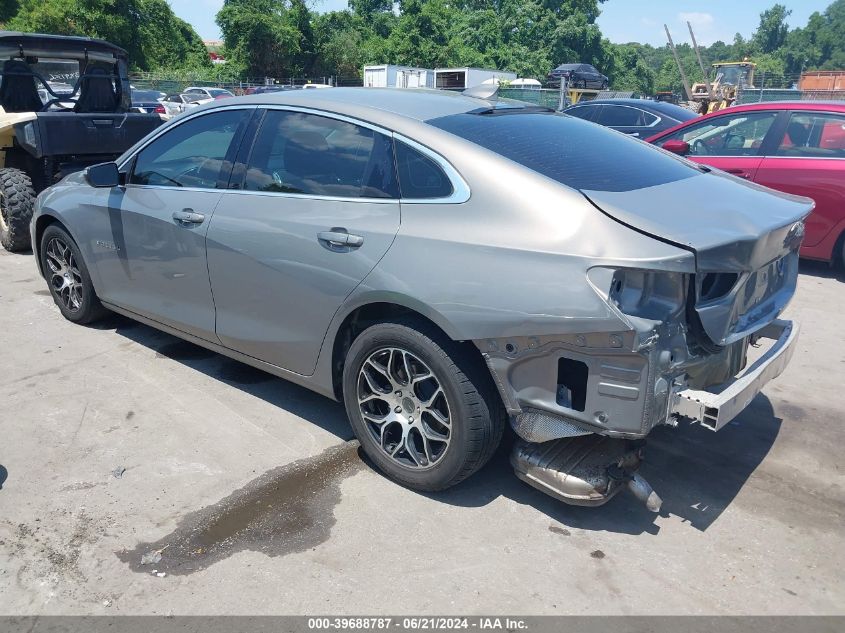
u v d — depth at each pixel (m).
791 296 3.40
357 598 2.60
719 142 7.41
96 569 2.73
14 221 6.96
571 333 2.59
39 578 2.68
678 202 2.91
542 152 3.12
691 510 3.17
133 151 4.36
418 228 2.98
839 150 6.64
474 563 2.79
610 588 2.67
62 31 45.34
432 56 56.81
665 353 2.56
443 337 2.94
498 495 3.24
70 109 7.95
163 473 3.36
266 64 52.38
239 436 3.71
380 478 3.35
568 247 2.62
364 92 3.73
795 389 4.44
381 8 72.44
